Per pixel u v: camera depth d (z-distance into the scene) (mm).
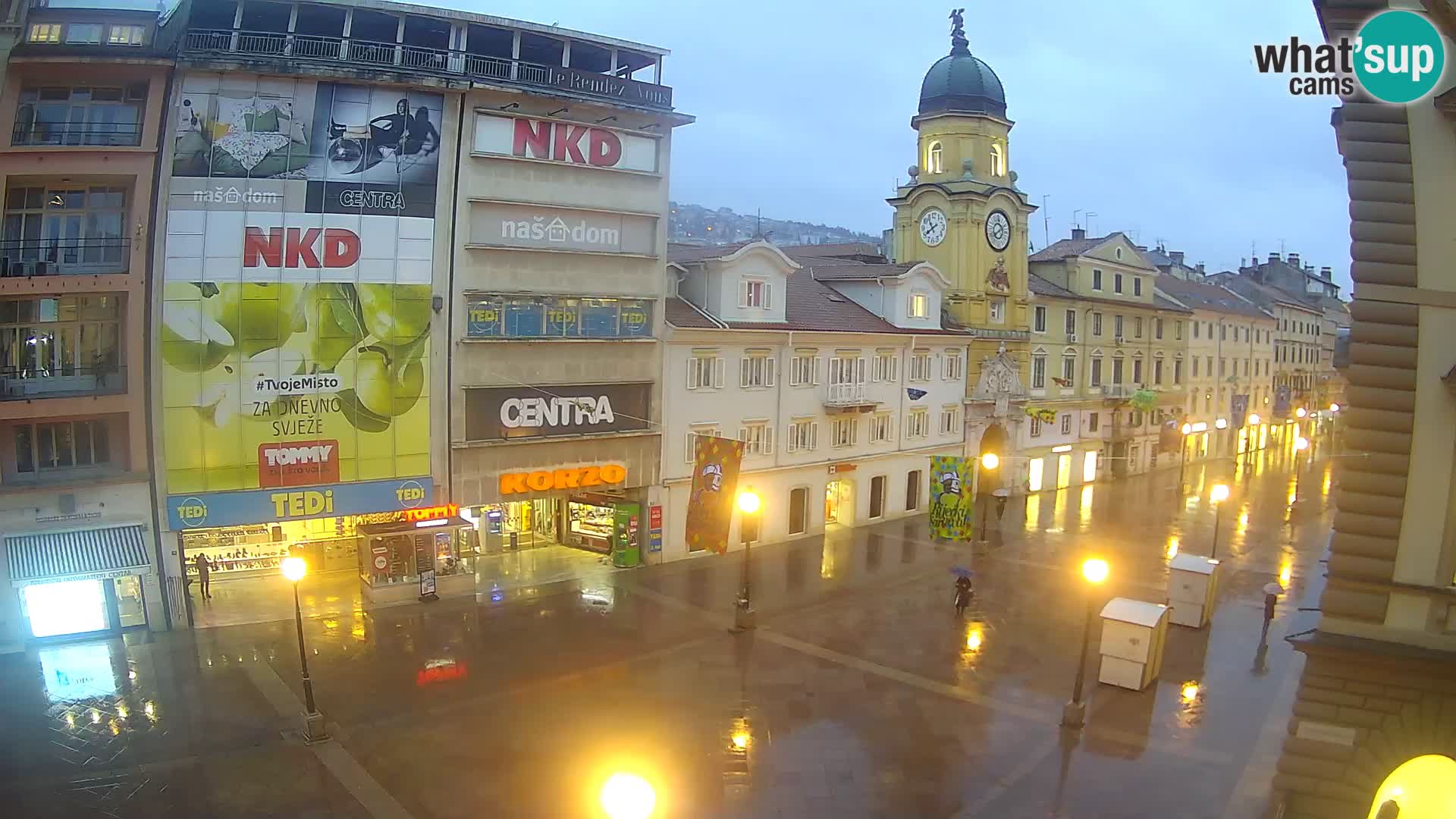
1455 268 14547
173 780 19094
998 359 54438
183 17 29656
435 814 17906
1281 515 52531
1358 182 14969
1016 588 35125
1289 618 32219
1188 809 18562
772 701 23688
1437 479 14703
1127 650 24875
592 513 38969
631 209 35719
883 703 23703
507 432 33625
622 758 20375
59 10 27922
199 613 29781
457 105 31719
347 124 30141
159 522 28547
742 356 40500
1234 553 42406
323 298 30109
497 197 32594
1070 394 60938
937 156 55031
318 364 30234
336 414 30656
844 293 50719
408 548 31828
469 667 25656
